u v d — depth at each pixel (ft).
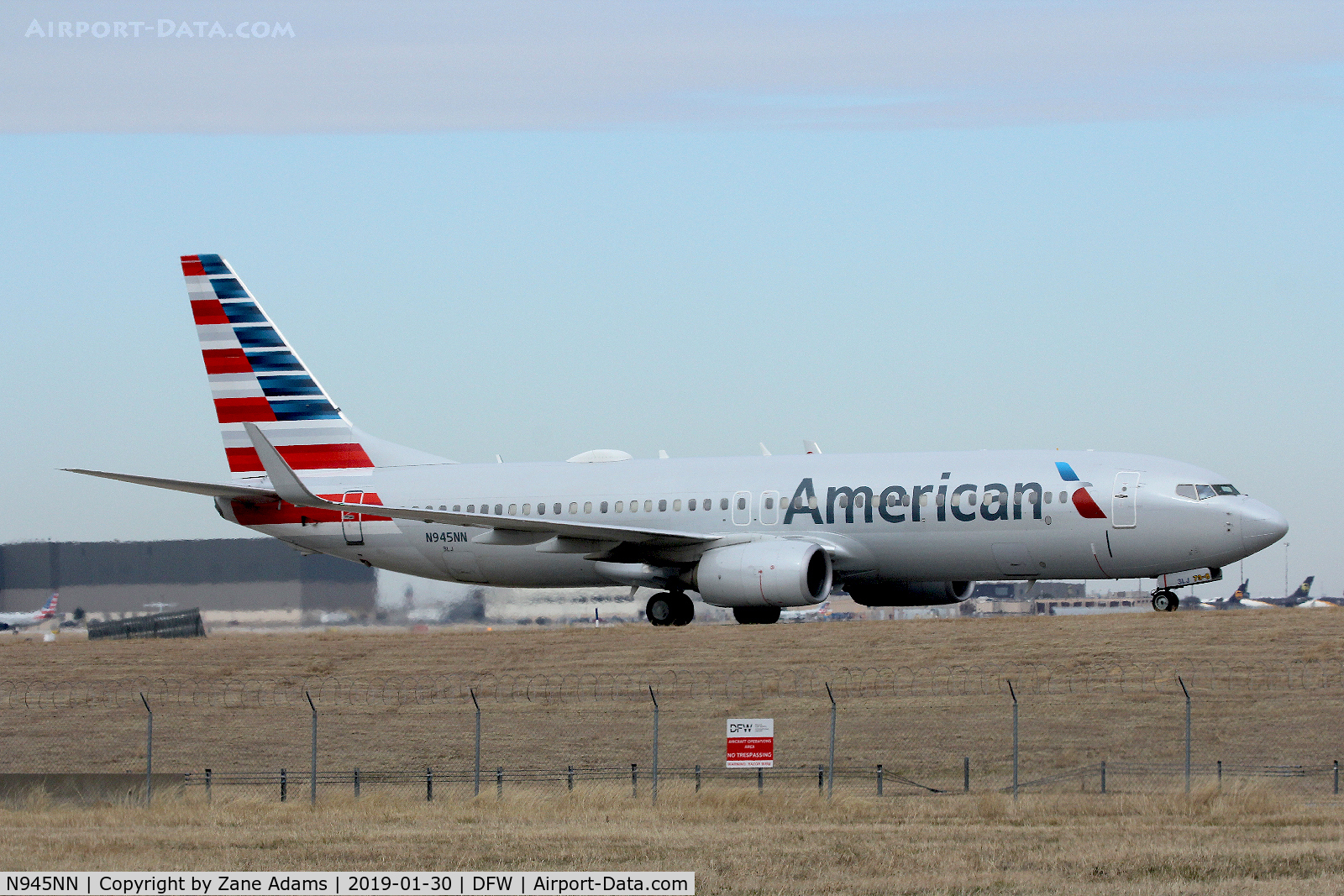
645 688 363.97
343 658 422.41
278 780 311.27
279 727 352.90
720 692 355.77
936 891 174.19
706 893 176.45
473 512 478.59
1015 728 274.57
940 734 314.96
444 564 489.67
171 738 349.20
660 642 409.49
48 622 566.77
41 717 371.56
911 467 434.71
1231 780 272.72
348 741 339.98
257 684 398.01
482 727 342.23
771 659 380.17
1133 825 221.46
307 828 229.86
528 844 207.82
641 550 448.24
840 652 382.22
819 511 435.94
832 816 238.48
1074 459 421.18
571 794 269.44
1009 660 363.56
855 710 333.62
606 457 476.95
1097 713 320.70
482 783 301.02
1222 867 183.83
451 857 198.49
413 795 289.12
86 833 228.43
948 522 424.05
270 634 521.24
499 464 488.85
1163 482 410.11
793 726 326.44
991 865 187.83
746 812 244.63
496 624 546.67
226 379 509.76
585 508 464.65
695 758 311.88
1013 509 418.31
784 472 446.60
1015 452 430.61
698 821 233.96
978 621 413.59
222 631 561.43
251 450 507.71
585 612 543.39
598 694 362.53
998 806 240.12
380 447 503.20
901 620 427.33
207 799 284.00
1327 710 311.88
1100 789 269.64
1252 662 347.97
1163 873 180.75
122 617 563.07
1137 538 409.28
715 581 427.33
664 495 454.81
